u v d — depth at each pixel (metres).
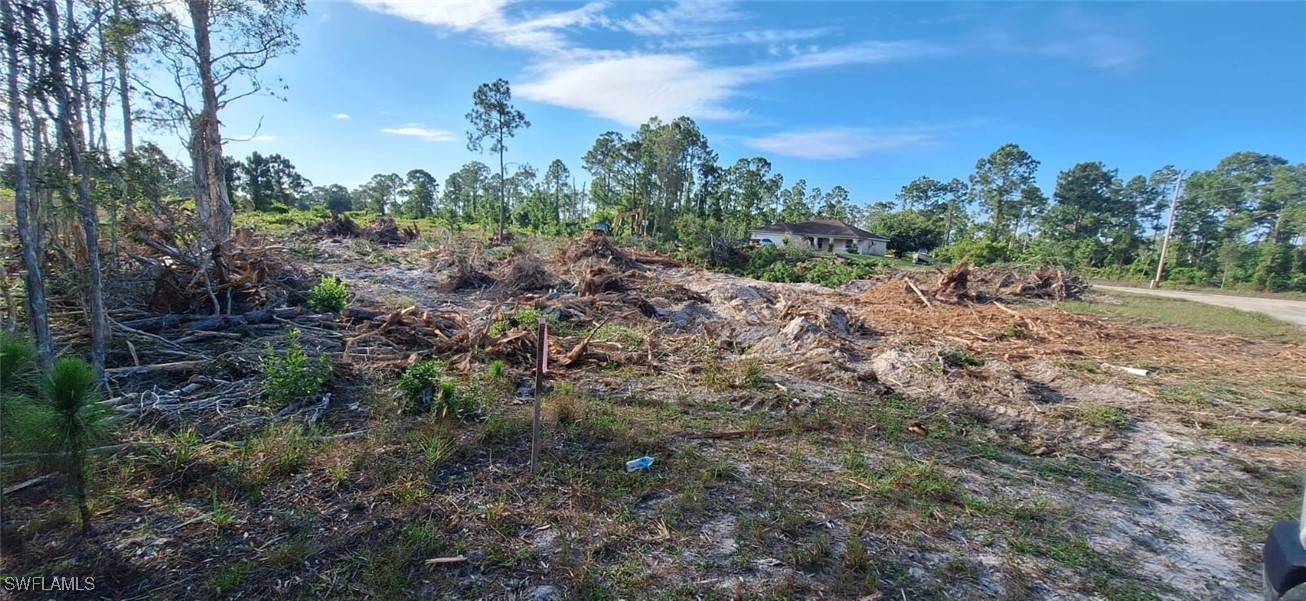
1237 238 40.34
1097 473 4.41
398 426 4.35
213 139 9.99
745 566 2.87
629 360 7.00
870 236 50.22
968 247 30.95
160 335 6.17
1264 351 9.50
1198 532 3.55
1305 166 38.16
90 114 4.98
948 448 4.73
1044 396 6.39
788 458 4.29
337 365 5.46
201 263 7.23
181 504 3.12
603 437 4.41
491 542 2.95
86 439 2.68
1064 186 54.19
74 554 2.65
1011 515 3.59
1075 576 2.99
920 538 3.25
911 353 7.74
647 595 2.61
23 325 5.18
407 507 3.22
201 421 4.19
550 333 8.12
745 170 52.34
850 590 2.73
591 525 3.17
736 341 8.62
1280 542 2.18
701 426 4.88
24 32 3.60
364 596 2.49
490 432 4.24
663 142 43.50
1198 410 6.00
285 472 3.51
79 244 6.29
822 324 9.20
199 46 8.88
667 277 17.09
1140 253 40.53
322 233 23.47
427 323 7.55
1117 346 9.50
